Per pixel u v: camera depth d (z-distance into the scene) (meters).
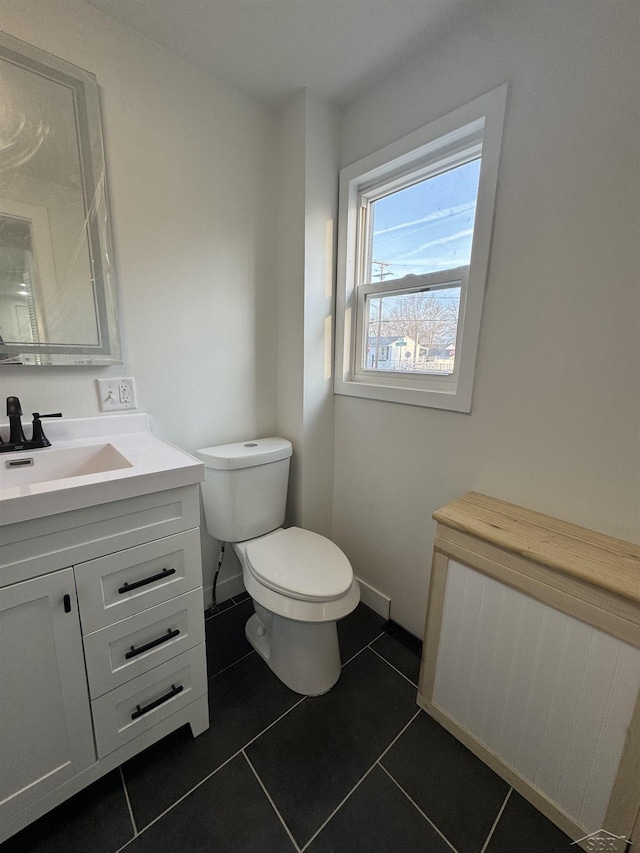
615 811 0.85
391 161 1.39
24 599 0.80
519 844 0.92
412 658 1.49
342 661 1.47
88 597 0.89
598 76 0.90
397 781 1.06
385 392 1.54
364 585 1.80
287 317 1.69
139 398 1.40
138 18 1.13
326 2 1.06
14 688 0.82
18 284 1.09
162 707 1.07
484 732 1.10
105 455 1.22
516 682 1.00
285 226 1.62
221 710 1.26
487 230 1.14
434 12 1.09
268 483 1.57
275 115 1.57
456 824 0.96
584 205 0.96
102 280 1.23
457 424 1.33
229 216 1.51
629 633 0.78
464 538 1.07
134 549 0.94
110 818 0.96
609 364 0.97
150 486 0.93
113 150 1.20
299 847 0.91
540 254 1.05
